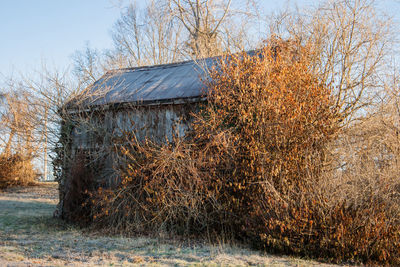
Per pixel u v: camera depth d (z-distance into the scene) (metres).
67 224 11.92
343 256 7.46
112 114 12.34
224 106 10.20
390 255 7.32
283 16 16.47
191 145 10.38
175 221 10.38
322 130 9.82
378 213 7.70
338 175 8.69
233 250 8.31
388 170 8.91
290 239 7.89
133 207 10.72
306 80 10.18
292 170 9.11
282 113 9.50
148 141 10.88
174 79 13.23
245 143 9.59
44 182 28.02
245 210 9.39
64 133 13.13
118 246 8.80
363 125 11.45
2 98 17.59
